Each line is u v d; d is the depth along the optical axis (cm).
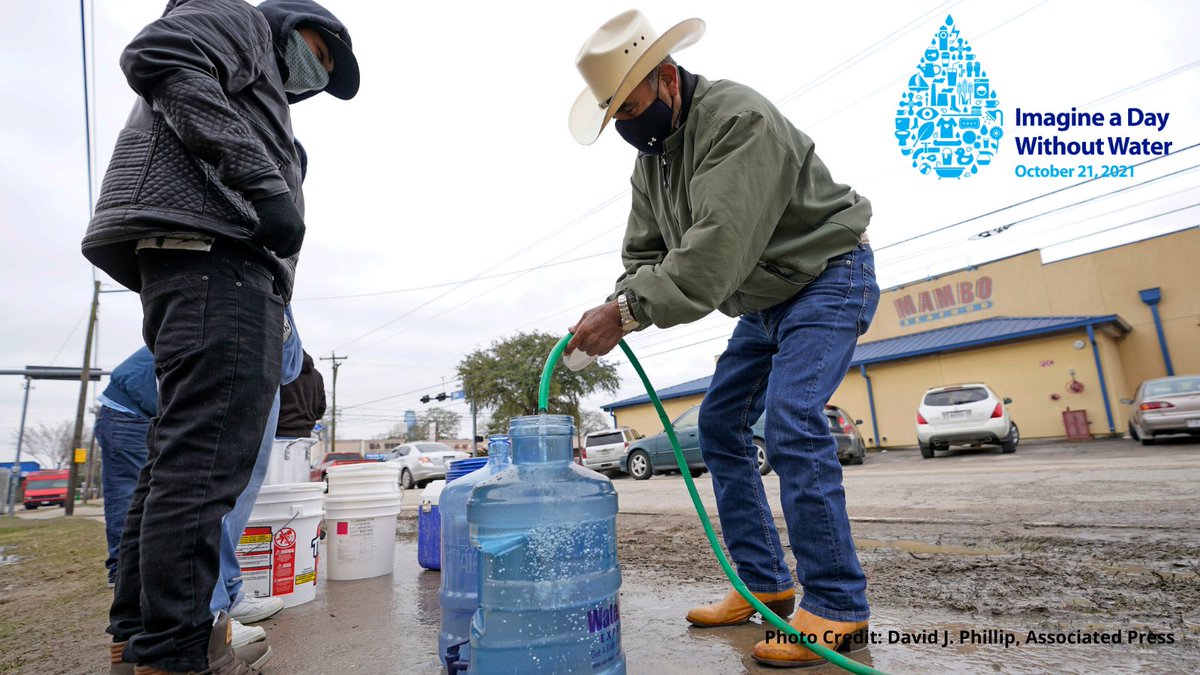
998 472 674
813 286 164
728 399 186
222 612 146
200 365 136
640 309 145
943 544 290
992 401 1123
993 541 286
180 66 132
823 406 154
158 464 134
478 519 122
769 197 153
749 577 183
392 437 6812
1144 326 1694
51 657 206
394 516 321
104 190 138
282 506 250
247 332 142
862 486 632
